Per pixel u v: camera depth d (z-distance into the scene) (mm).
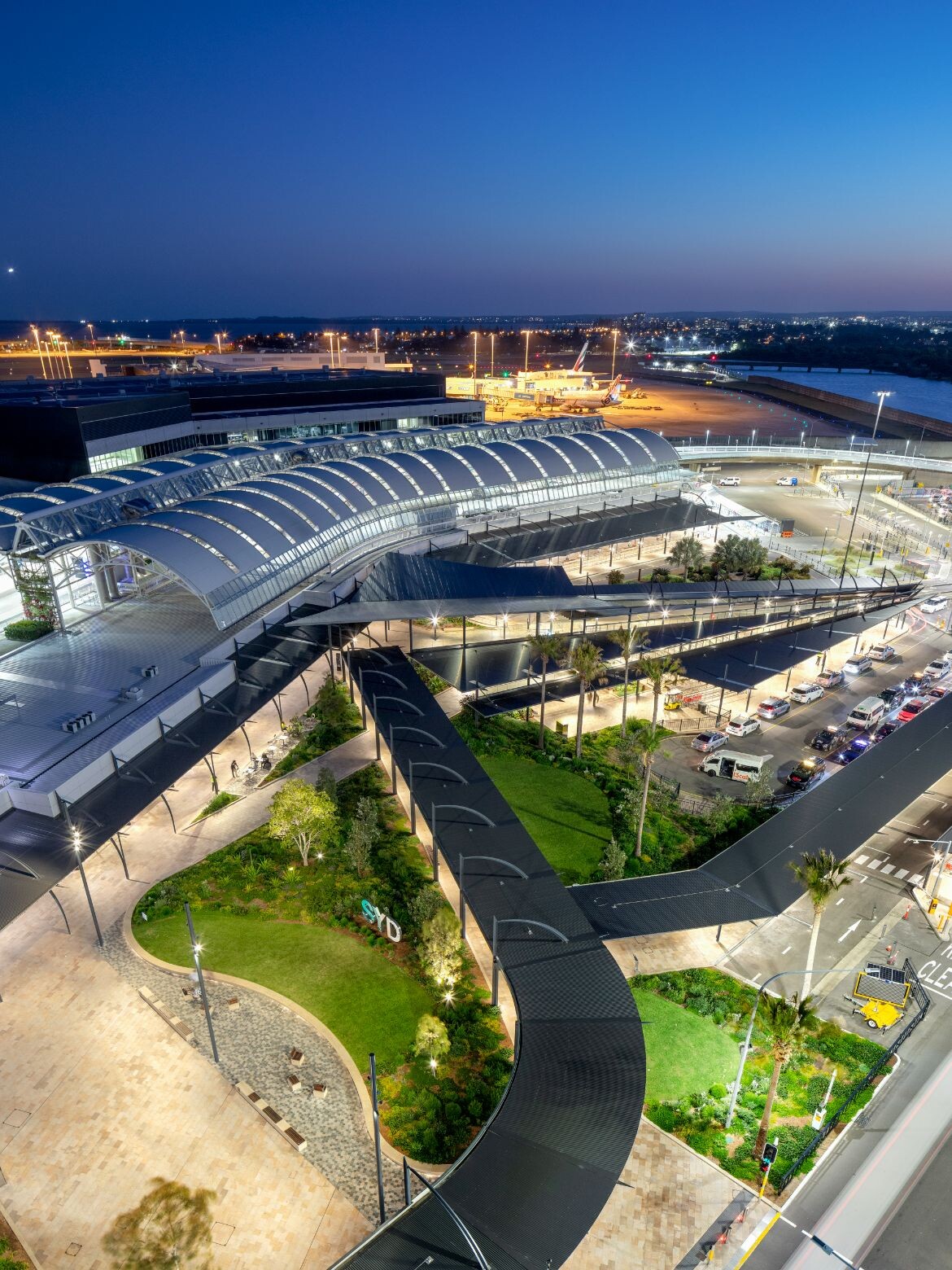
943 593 105250
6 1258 31859
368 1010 44031
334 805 54781
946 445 196750
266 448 123188
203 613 82750
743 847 55281
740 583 100562
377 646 84812
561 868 55719
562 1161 31719
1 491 107875
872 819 58594
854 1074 41812
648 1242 33531
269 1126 37719
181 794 63281
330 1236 33125
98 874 54281
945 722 72625
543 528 116062
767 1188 35875
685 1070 41656
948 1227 34469
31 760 56875
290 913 51000
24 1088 39156
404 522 107625
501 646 87375
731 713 79312
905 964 49094
